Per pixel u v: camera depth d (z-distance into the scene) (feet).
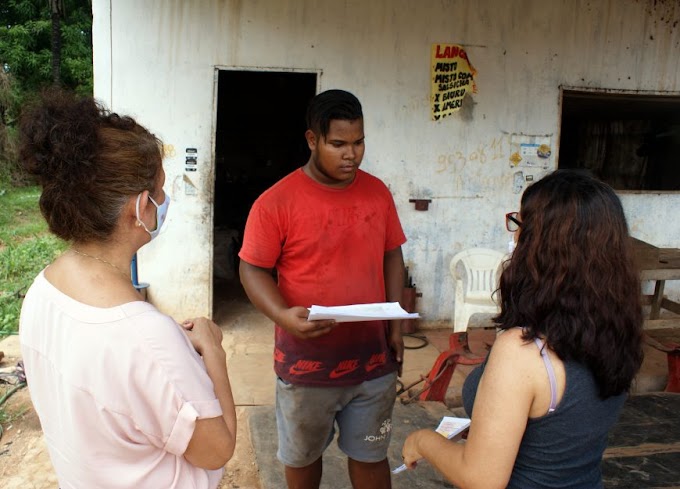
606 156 25.94
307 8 16.43
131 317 3.49
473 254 16.17
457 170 17.88
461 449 4.32
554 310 3.88
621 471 8.82
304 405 6.80
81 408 3.47
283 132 34.91
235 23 16.21
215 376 4.02
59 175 3.42
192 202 16.81
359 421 7.00
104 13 15.66
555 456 3.98
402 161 17.60
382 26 16.85
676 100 19.76
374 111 17.22
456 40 17.28
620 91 18.47
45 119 3.45
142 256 16.83
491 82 17.65
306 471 7.28
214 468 3.78
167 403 3.46
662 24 18.29
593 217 3.88
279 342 6.97
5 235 31.42
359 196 6.80
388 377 7.00
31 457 10.37
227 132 34.42
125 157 3.54
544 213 3.99
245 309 19.71
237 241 25.66
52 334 3.59
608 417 4.04
